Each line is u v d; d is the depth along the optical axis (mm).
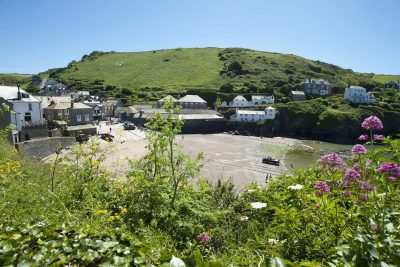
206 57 198750
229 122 106062
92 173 10508
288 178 9289
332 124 98562
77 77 183875
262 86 145375
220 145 75500
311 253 5109
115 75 182625
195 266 3260
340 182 6211
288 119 105000
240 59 187750
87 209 7848
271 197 8508
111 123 100312
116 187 9664
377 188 5227
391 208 4891
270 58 192250
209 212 8352
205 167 49312
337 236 4832
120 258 3795
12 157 16781
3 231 4516
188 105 124812
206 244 6895
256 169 51031
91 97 130625
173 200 8688
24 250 3895
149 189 8828
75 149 10875
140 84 163125
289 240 5477
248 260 4883
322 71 183625
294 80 154500
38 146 39469
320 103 111812
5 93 59344
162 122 10539
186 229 7879
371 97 126438
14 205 7473
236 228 8188
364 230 3631
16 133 45219
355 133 98000
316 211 5477
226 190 11484
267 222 7930
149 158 10523
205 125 104188
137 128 93938
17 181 10211
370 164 5578
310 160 63219
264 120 105438
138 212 8305
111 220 6953
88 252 3924
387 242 3340
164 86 153875
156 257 3910
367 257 3232
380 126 5766
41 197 8305
